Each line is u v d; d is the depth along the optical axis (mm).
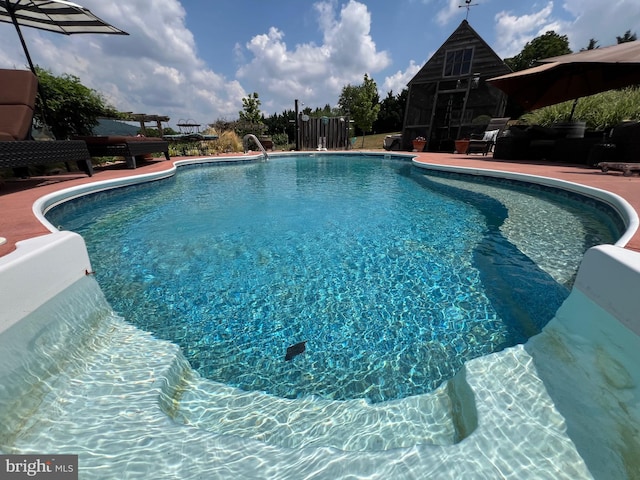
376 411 1394
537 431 1102
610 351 1327
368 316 2100
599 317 1445
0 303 1312
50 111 6594
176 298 2281
